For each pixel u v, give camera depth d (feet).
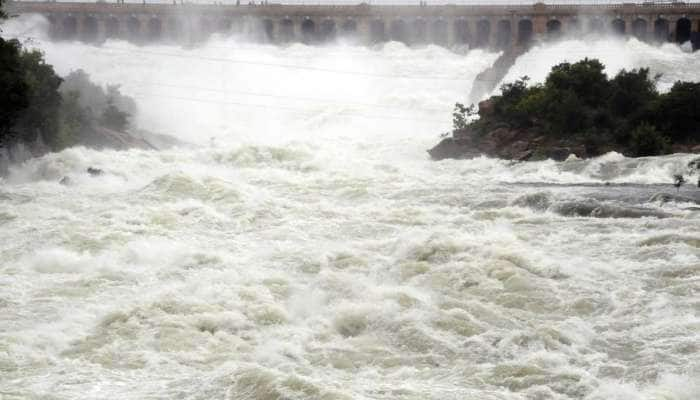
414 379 107.45
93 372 110.32
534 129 364.58
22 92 284.20
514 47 604.08
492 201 220.02
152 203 217.36
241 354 116.57
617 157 311.06
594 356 113.39
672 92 351.25
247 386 101.86
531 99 367.04
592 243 165.68
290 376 102.17
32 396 102.17
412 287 140.77
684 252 153.58
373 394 100.68
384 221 194.70
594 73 372.99
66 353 117.50
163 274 153.07
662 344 116.06
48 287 146.30
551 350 115.44
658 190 246.68
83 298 140.46
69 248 175.42
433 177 292.20
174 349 118.32
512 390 103.45
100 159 318.04
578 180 293.02
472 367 109.91
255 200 214.69
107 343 120.57
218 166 330.13
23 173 315.58
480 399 99.40
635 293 135.44
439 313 126.21
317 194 245.04
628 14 619.26
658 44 612.29
